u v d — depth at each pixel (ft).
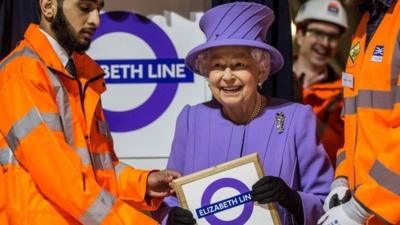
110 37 10.39
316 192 8.27
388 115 7.45
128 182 8.45
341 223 7.39
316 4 11.57
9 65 7.59
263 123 8.32
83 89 8.00
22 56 7.57
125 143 10.52
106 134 8.36
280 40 10.08
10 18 10.02
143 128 10.49
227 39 7.95
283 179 8.12
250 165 7.70
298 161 8.29
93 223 7.35
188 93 10.43
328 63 11.61
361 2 8.11
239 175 7.70
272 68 8.54
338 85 11.59
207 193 7.71
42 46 7.59
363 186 7.26
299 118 8.30
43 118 7.31
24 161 7.35
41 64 7.50
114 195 7.83
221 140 8.34
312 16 11.59
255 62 8.08
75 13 7.61
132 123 10.49
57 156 7.25
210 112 8.55
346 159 8.11
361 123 7.60
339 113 11.54
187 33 10.36
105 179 8.14
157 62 10.40
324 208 8.02
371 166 7.32
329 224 7.47
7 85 7.41
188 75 10.40
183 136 8.62
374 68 7.52
